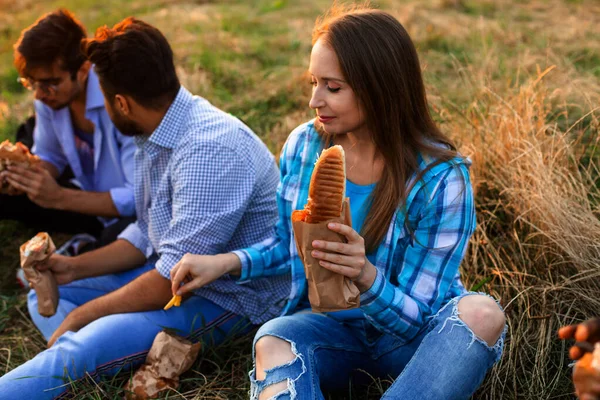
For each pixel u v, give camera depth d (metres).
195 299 2.47
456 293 2.05
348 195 2.07
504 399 2.22
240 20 6.20
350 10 2.01
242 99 4.50
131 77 2.30
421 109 1.96
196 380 2.39
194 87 4.61
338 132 1.96
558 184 2.81
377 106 1.87
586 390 1.40
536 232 2.72
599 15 5.66
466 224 1.96
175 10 6.96
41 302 2.55
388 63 1.84
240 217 2.39
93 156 3.25
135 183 2.59
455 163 1.94
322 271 1.78
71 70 2.89
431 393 1.76
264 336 1.95
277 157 3.66
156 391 2.27
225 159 2.34
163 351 2.29
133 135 2.49
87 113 2.99
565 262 2.54
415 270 1.99
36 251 2.49
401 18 5.62
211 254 2.37
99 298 2.46
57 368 2.24
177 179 2.36
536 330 2.42
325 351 2.03
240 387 2.34
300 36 5.65
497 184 3.01
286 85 4.60
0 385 2.18
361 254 1.74
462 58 4.72
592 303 2.41
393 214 1.96
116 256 2.70
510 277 2.67
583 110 3.28
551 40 4.89
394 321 1.90
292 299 2.20
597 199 2.86
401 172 1.94
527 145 2.96
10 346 2.77
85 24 6.89
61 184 3.31
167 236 2.38
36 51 2.80
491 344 1.83
